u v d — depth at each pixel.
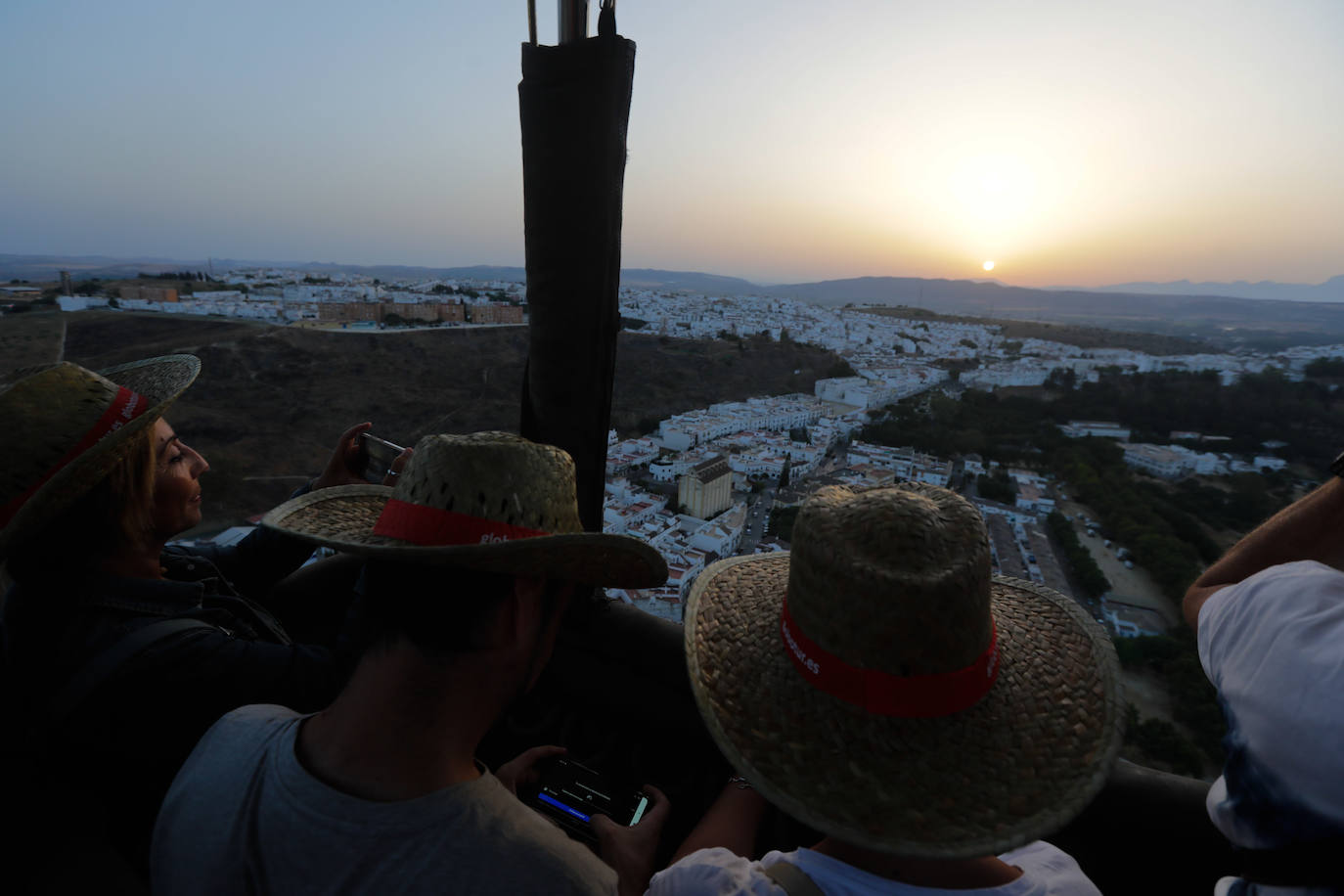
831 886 0.93
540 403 2.23
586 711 2.47
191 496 1.72
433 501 0.92
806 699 1.07
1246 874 0.94
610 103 1.90
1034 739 1.03
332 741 0.93
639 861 1.49
